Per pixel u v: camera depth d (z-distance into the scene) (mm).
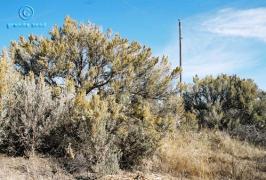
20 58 11266
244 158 11617
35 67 11156
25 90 8969
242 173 9320
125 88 11008
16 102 8742
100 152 8594
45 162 8344
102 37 11766
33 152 8508
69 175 8000
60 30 11906
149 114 9719
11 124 8656
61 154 8852
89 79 11281
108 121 9148
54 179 7645
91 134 8625
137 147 9188
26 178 7387
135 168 9117
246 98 17203
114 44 11727
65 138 8875
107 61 11641
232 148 12344
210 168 9539
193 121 14516
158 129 9875
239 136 14930
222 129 16297
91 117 8672
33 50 11297
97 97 9031
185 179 8531
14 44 11422
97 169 8297
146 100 11352
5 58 8836
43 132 8703
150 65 11703
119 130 9172
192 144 12125
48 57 11031
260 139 14664
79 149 8734
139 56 11633
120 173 8555
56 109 9039
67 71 11156
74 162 8367
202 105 17391
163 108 11445
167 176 8664
